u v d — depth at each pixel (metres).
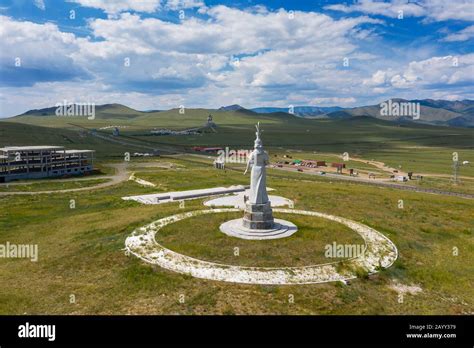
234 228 44.69
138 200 71.44
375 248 40.81
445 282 35.38
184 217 51.12
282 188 80.00
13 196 83.25
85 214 60.78
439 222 55.22
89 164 135.25
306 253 38.00
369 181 120.81
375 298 31.08
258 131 43.31
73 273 35.28
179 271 34.03
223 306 28.39
